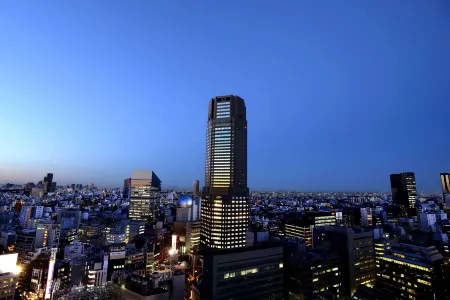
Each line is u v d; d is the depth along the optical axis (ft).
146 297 461.37
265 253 510.17
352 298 499.51
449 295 520.01
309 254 606.55
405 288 560.20
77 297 523.70
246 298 476.95
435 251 584.81
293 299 521.65
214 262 456.04
